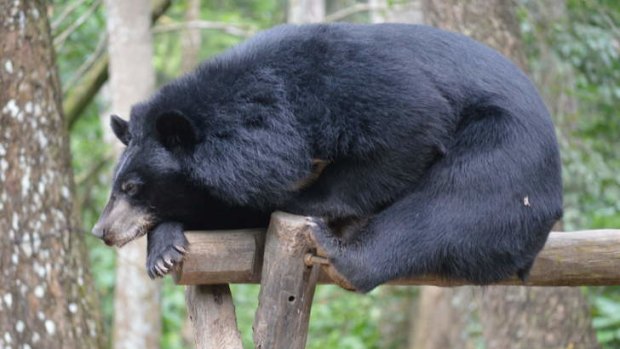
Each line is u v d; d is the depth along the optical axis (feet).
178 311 83.05
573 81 55.42
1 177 39.14
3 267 38.96
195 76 28.37
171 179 27.63
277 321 24.80
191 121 26.84
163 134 27.50
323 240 24.86
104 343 41.81
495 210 26.32
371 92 26.37
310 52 27.32
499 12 46.70
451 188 26.66
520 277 27.84
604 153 55.88
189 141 27.22
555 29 53.21
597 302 59.16
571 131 54.13
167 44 91.71
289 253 24.67
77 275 40.88
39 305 39.32
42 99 40.34
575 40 53.21
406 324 75.92
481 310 50.29
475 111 27.20
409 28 28.19
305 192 27.55
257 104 26.89
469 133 27.04
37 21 40.42
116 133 29.66
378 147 26.43
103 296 77.71
